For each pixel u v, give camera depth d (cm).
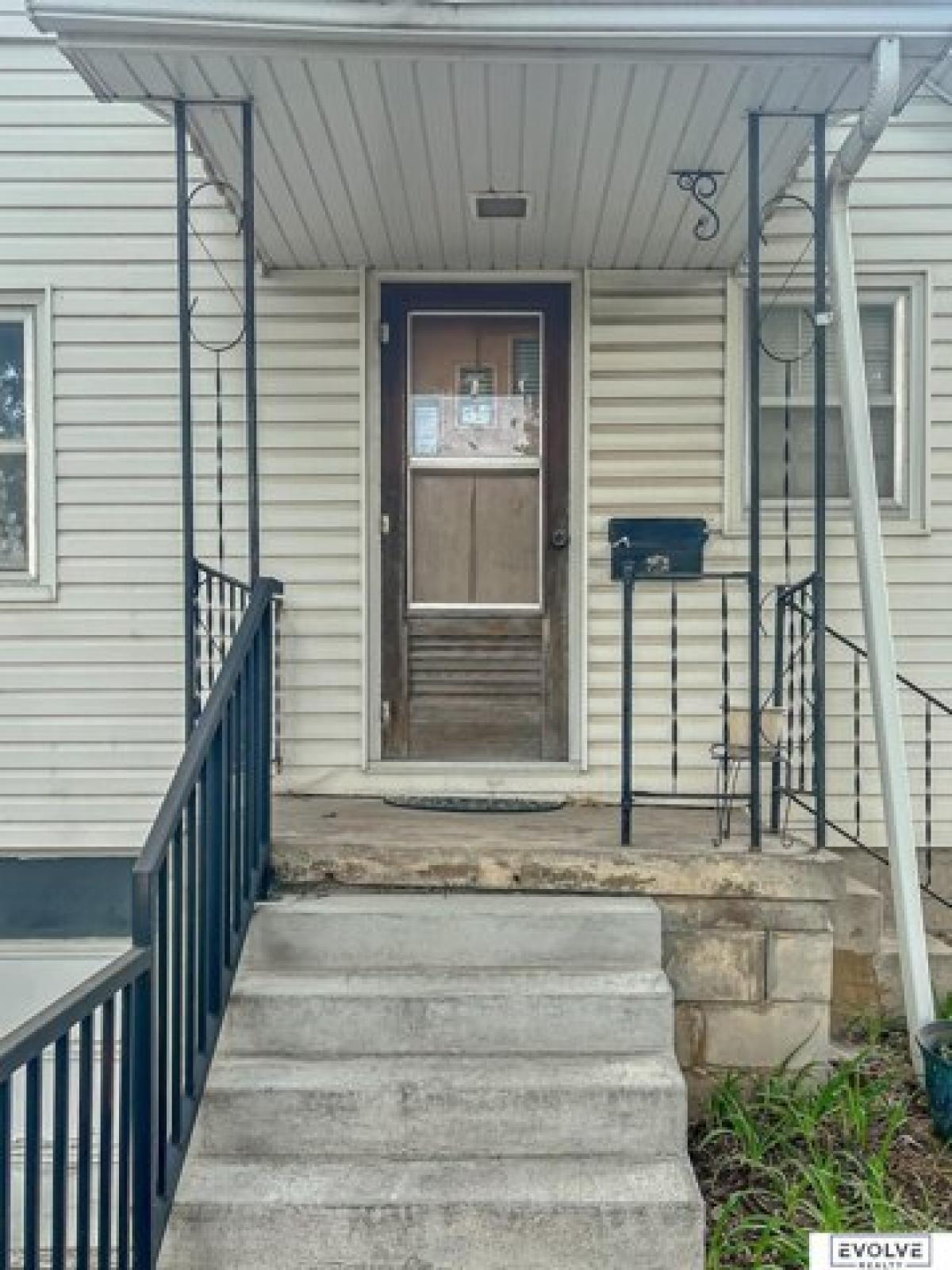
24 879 441
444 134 317
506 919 292
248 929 289
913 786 434
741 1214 260
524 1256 234
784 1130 287
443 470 447
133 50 272
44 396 440
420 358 446
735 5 265
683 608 438
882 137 430
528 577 446
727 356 438
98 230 438
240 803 283
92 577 441
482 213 379
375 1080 257
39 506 441
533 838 329
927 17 266
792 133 321
